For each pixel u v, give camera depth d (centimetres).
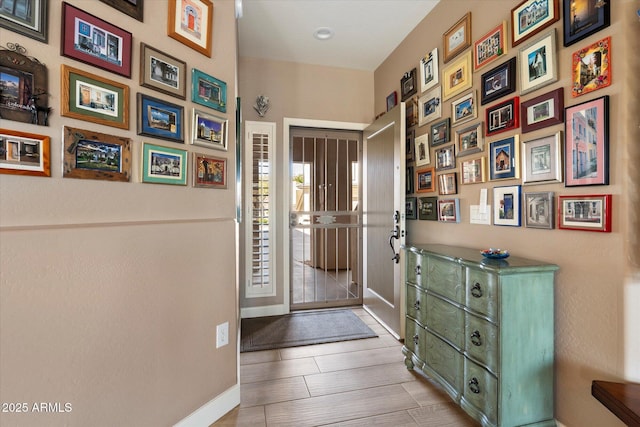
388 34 286
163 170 146
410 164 285
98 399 121
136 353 133
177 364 149
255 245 328
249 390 193
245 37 289
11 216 103
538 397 146
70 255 114
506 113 178
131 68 135
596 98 132
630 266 123
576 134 139
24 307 103
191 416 154
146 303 137
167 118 148
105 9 126
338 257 364
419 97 268
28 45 106
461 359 166
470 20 207
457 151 220
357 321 313
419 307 206
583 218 137
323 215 358
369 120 360
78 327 116
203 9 164
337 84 350
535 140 160
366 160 345
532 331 145
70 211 116
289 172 341
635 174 122
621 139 123
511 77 174
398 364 226
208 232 165
